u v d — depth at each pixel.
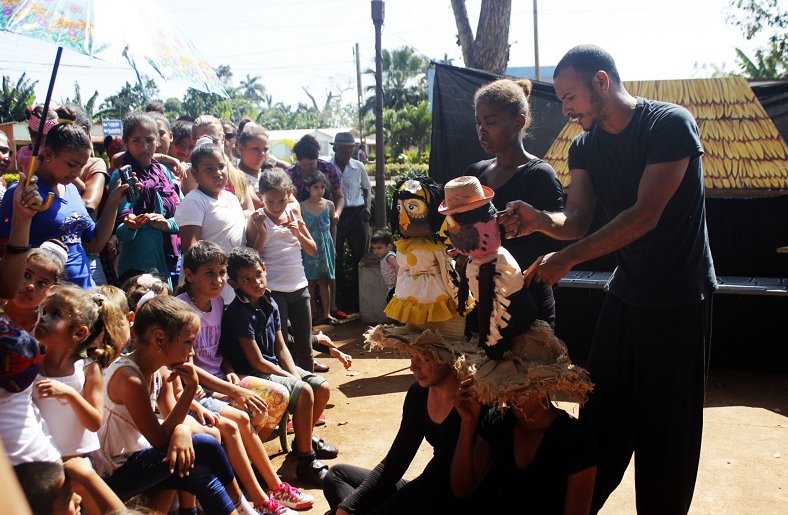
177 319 3.30
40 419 2.86
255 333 4.57
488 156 7.54
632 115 2.99
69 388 2.96
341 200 8.56
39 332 2.98
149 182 5.04
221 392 4.04
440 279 2.83
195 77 3.96
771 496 4.17
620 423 3.21
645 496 3.18
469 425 2.66
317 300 8.61
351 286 9.00
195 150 5.04
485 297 2.58
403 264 2.87
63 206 4.05
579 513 2.61
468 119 7.54
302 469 4.39
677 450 3.09
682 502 3.15
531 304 2.64
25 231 3.05
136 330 3.35
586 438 2.62
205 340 4.35
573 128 7.09
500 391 2.47
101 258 4.79
